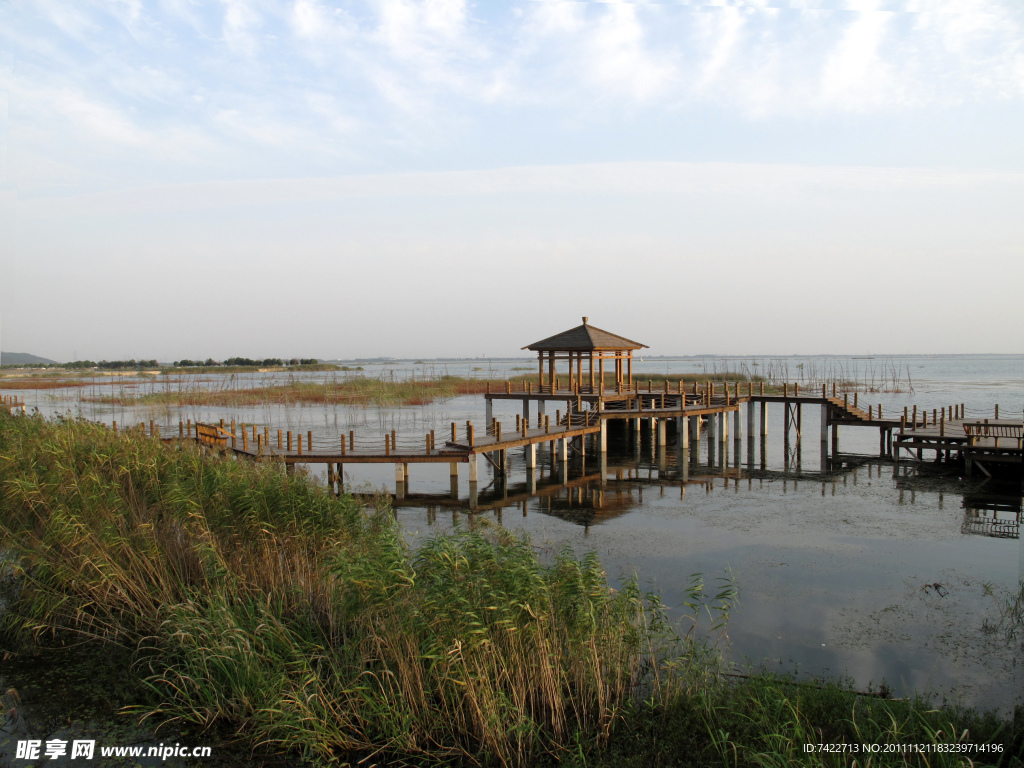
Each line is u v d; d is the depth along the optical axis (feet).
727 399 88.02
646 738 20.35
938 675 26.40
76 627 26.86
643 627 25.81
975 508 56.70
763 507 57.41
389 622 23.35
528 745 20.27
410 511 56.80
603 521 52.49
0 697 21.76
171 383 223.71
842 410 88.12
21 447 42.39
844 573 39.34
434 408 154.51
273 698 20.53
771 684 22.94
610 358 95.04
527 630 22.48
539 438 67.87
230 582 27.78
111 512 32.45
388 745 20.10
